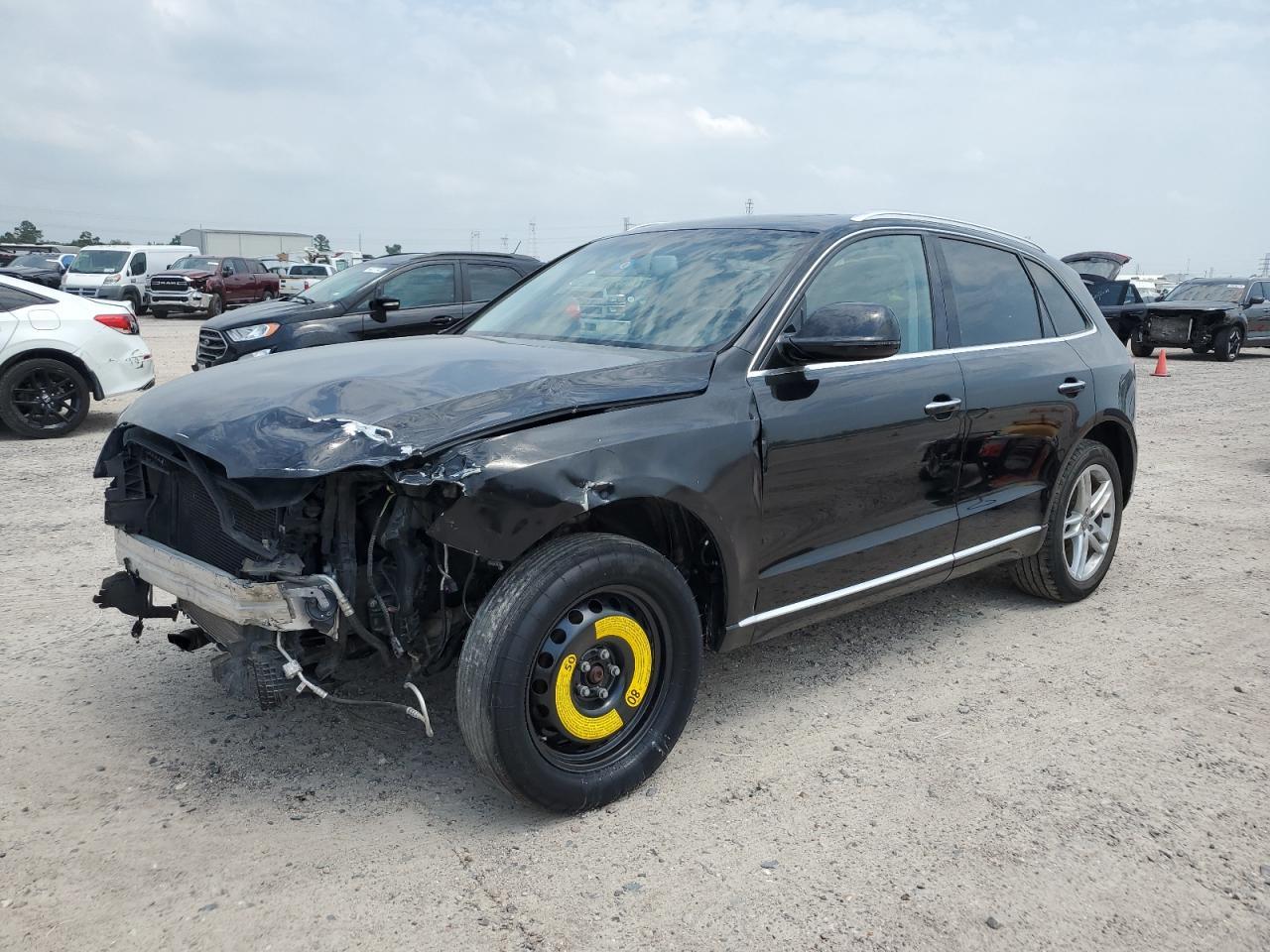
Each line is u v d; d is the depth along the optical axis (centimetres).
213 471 314
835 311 350
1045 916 277
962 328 447
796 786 344
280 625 292
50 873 288
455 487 285
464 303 1102
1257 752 375
